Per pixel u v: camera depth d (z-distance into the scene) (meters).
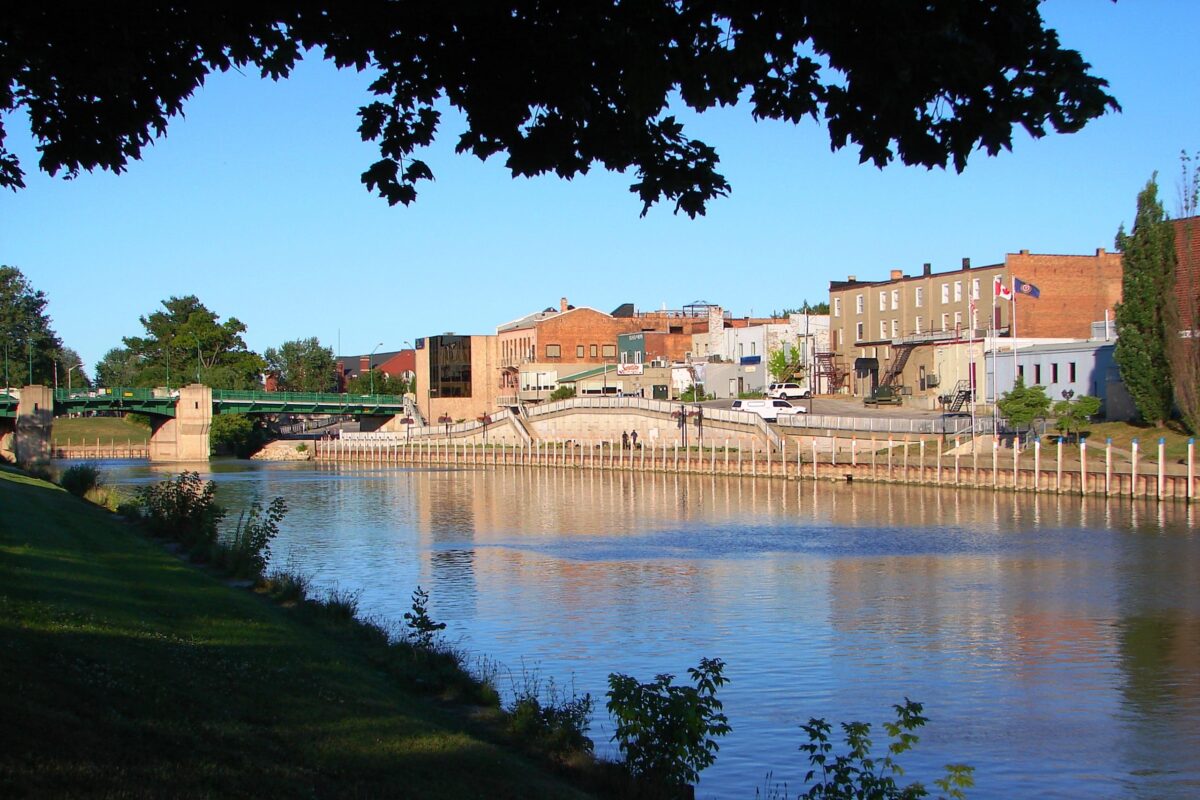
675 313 174.50
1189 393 69.69
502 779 14.80
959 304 107.88
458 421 164.38
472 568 46.62
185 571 29.91
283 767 13.22
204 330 183.25
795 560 48.06
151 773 11.72
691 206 13.12
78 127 14.09
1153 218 72.12
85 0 12.52
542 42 12.09
